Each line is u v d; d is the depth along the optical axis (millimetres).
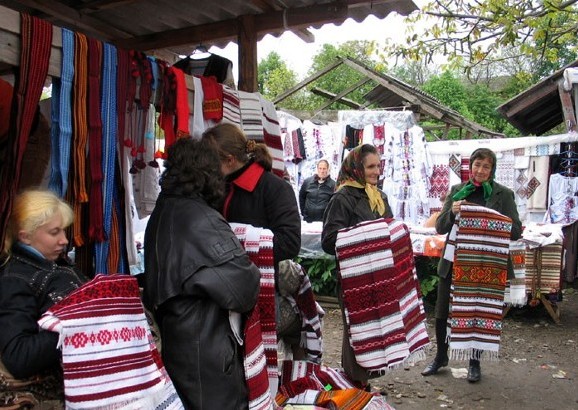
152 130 2559
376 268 3180
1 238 1721
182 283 1860
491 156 3963
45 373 1705
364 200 3361
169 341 1923
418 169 8195
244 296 1880
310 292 3143
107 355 1658
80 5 3576
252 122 2961
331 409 2859
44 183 2156
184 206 1965
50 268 1744
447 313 4160
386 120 8305
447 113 10461
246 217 2557
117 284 1732
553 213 7629
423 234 6207
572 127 7535
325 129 8633
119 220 2340
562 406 3738
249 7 3477
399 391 3998
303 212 7719
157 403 1755
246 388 2014
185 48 4242
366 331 3184
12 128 1804
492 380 4230
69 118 1957
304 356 3359
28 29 1814
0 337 1600
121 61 2156
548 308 5934
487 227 3914
